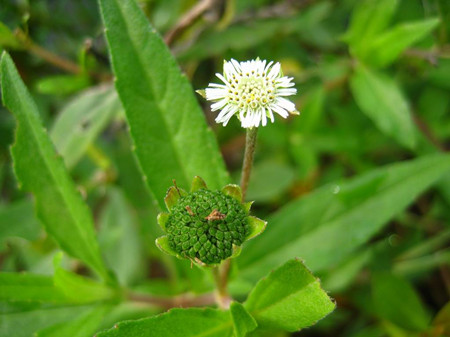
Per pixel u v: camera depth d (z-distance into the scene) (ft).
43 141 0.18
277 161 0.30
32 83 0.31
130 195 0.28
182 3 0.30
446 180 0.25
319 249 0.20
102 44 0.29
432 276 0.28
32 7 0.30
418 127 0.28
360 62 0.26
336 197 0.20
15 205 0.26
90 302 0.19
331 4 0.30
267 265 0.20
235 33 0.29
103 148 0.30
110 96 0.25
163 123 0.18
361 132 0.29
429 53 0.27
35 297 0.19
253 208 0.30
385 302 0.24
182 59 0.28
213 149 0.18
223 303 0.19
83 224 0.19
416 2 0.29
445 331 0.24
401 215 0.28
